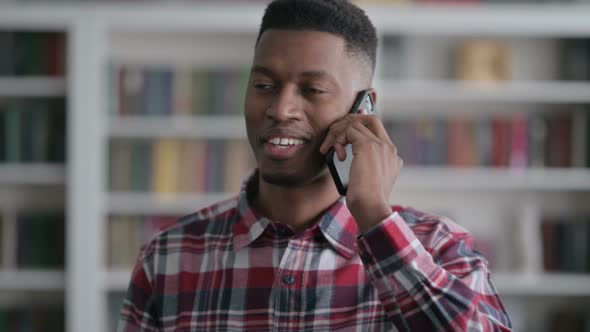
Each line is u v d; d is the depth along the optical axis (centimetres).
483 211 311
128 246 290
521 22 279
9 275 288
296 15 94
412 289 83
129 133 289
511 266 300
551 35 294
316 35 93
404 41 292
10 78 289
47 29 289
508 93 290
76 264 282
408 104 309
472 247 103
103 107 286
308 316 94
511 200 311
